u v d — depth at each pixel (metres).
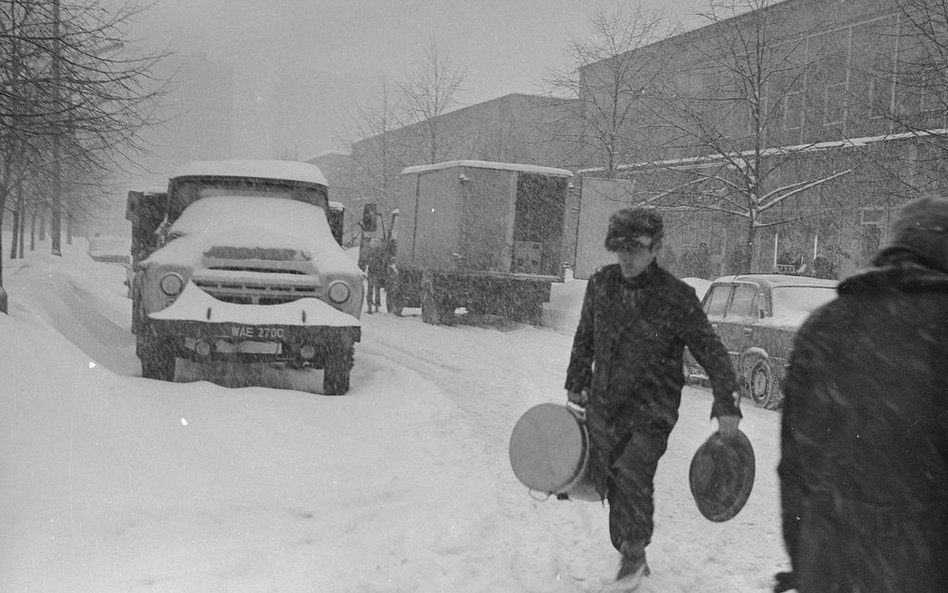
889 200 18.23
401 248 24.92
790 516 3.03
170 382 9.29
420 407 9.47
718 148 21.20
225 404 8.32
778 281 13.17
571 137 30.00
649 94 24.47
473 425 9.52
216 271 9.92
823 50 23.33
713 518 4.66
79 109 10.81
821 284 13.15
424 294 22.52
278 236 10.31
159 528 5.27
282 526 5.64
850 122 22.12
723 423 4.66
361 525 5.85
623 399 4.91
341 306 10.04
